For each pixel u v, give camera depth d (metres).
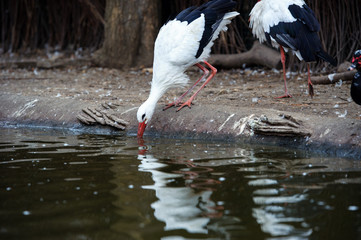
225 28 6.05
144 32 11.28
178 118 5.62
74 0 13.62
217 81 9.16
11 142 5.18
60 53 13.52
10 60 12.99
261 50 10.48
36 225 2.69
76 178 3.62
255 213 2.84
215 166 3.94
